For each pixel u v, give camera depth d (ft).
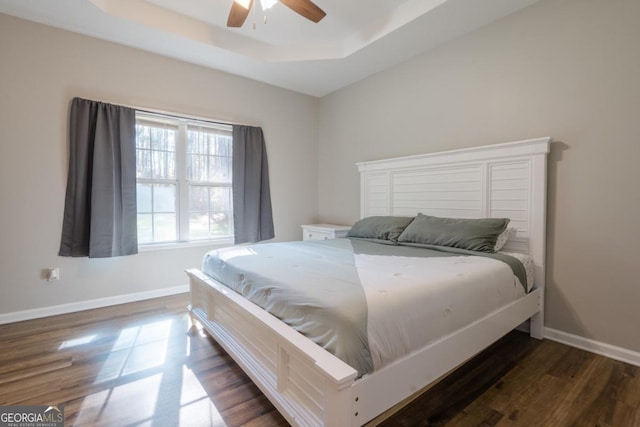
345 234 12.39
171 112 10.82
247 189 12.71
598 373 6.16
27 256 8.76
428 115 10.34
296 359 4.18
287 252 7.89
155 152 10.91
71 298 9.39
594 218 7.09
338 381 3.26
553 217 7.68
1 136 8.36
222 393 5.48
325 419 3.57
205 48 10.13
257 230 12.91
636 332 6.61
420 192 10.32
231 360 6.60
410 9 8.63
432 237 8.36
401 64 11.16
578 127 7.25
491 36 8.71
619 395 5.45
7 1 7.77
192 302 8.21
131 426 4.66
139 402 5.22
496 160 8.38
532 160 7.72
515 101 8.27
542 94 7.79
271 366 4.85
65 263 9.28
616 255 6.82
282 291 4.94
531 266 7.52
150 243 10.88
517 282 6.73
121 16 8.45
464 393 5.49
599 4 6.89
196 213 11.87
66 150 9.19
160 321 8.69
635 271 6.60
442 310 4.85
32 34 8.65
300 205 14.51
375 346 3.88
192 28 9.60
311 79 12.76
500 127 8.58
